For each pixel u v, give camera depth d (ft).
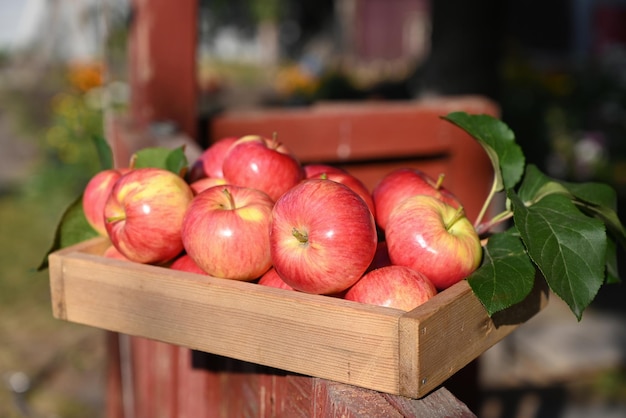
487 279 2.45
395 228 2.61
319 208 2.45
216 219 2.57
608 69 17.72
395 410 2.26
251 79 27.71
